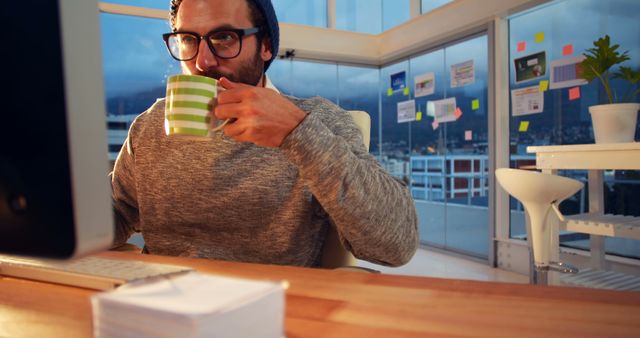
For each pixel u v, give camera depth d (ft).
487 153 12.01
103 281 1.98
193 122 2.37
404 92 15.70
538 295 1.89
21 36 1.03
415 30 14.29
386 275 2.26
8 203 1.07
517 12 11.08
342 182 2.67
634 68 9.00
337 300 1.84
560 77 10.43
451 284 2.08
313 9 15.31
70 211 1.03
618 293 1.90
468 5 12.20
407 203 3.15
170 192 3.83
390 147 16.69
